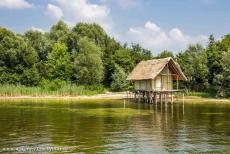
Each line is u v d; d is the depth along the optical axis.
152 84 68.06
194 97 80.56
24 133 30.83
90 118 42.50
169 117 43.41
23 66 108.75
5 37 110.62
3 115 46.50
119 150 23.81
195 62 89.12
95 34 132.25
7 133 30.84
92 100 79.12
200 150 23.77
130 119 41.38
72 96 93.12
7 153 22.78
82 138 28.28
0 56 108.00
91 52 109.75
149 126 35.25
